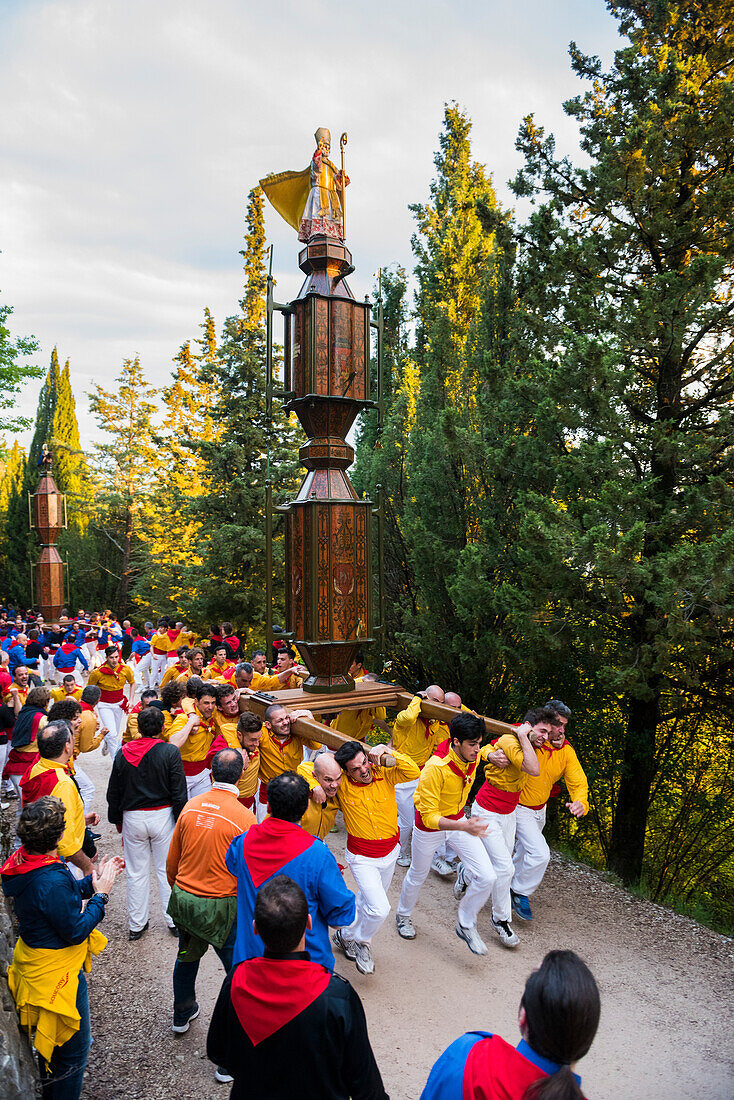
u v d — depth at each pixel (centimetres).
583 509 809
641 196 828
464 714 531
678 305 752
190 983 425
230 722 655
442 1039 430
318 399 650
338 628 656
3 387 2184
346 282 675
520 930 582
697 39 906
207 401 3150
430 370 1155
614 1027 451
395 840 500
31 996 321
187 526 2611
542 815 590
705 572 656
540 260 945
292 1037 214
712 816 1048
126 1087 387
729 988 503
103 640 1681
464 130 1919
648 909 637
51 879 327
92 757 1082
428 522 1016
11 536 3550
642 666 743
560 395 817
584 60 944
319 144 680
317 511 645
